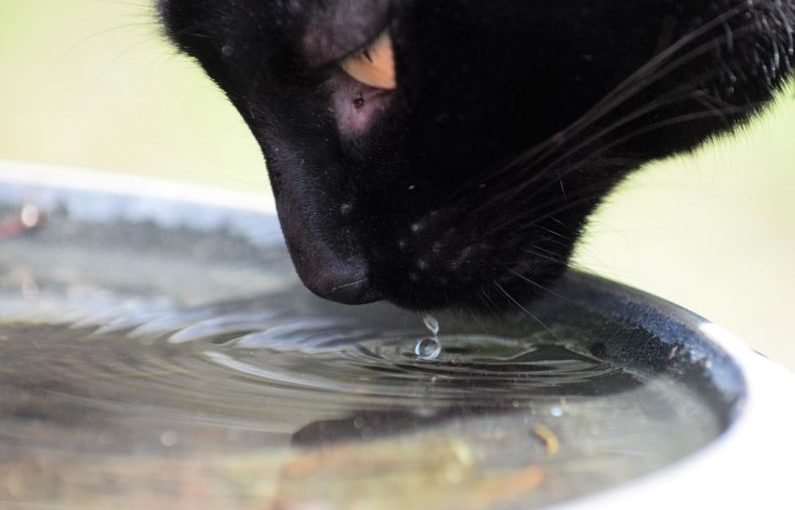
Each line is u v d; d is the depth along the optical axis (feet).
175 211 2.81
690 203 4.59
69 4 5.75
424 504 2.22
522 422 2.37
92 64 5.43
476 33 2.54
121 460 2.29
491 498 2.23
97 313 2.64
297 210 2.60
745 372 2.37
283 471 2.27
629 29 2.56
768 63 2.67
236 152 4.96
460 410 2.41
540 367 2.53
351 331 2.63
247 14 2.55
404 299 2.61
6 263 2.77
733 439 2.24
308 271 2.60
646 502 2.16
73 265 2.78
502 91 2.56
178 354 2.53
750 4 2.61
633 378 2.49
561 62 2.56
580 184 2.63
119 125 5.14
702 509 2.17
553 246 2.63
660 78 2.60
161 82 5.35
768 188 4.72
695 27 2.58
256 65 2.57
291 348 2.58
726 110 2.67
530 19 2.54
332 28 2.52
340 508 2.22
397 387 2.47
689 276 4.14
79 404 2.39
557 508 2.16
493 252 2.60
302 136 2.60
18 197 2.81
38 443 2.31
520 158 2.58
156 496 2.24
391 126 2.57
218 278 2.77
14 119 5.14
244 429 2.35
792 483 2.21
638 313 2.56
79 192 2.81
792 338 3.80
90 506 2.22
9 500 2.23
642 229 4.44
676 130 2.68
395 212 2.59
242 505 2.23
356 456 2.30
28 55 5.51
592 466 2.28
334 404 2.42
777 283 4.12
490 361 2.55
